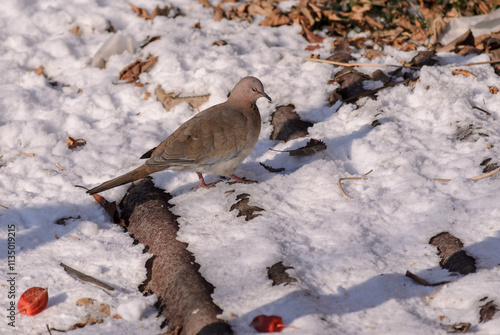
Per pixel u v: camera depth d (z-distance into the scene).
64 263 6.20
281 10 11.67
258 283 5.43
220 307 5.20
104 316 5.46
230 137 6.93
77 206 7.12
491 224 6.02
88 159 8.02
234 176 7.26
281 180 7.18
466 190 6.58
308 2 11.49
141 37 10.99
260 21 11.59
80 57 10.53
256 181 7.31
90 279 5.93
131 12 11.77
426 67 8.97
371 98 8.66
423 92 8.59
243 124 7.03
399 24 11.19
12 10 11.59
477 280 5.21
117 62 10.30
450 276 5.42
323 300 5.25
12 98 9.09
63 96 9.43
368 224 6.25
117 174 7.71
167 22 11.35
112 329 5.28
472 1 11.45
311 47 10.56
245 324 5.02
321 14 11.31
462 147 7.41
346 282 5.43
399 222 6.27
